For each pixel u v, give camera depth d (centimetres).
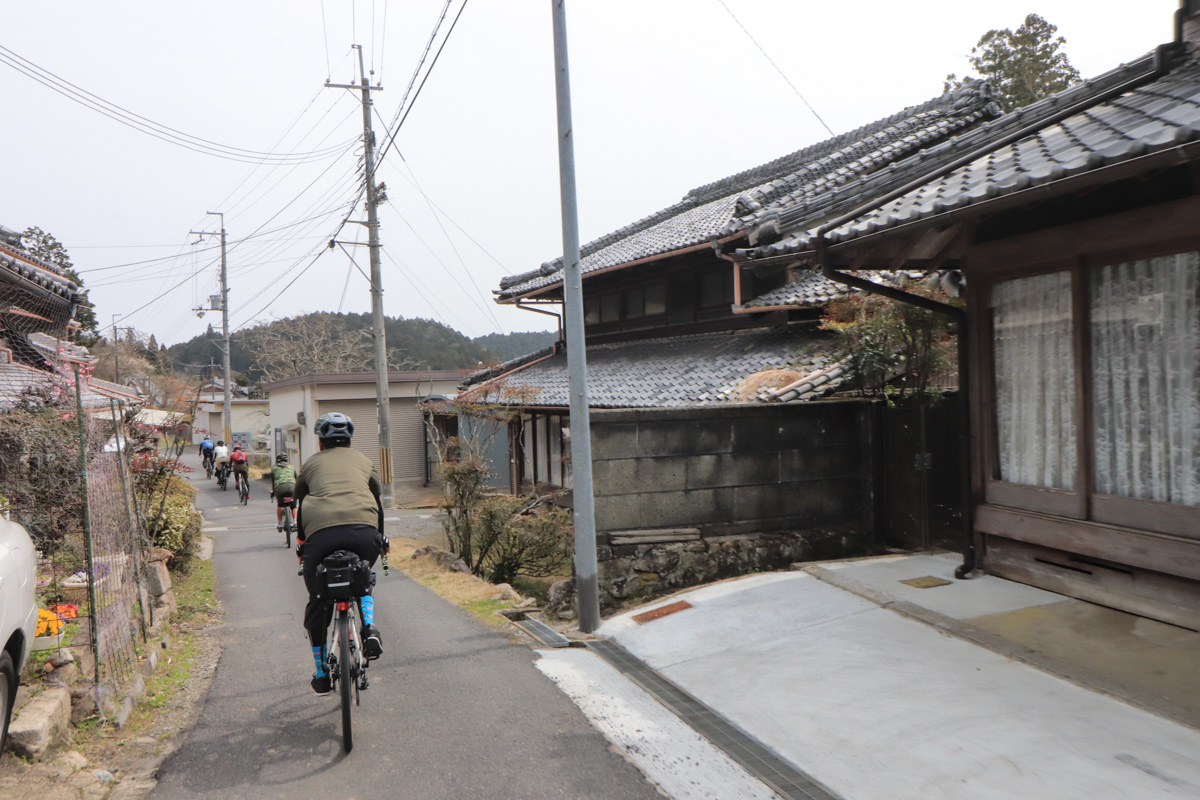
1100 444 538
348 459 464
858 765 374
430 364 6212
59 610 533
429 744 406
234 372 7094
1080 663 458
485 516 1029
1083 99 615
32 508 563
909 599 598
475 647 586
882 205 623
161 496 942
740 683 488
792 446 804
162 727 434
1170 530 487
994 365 626
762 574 718
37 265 1268
